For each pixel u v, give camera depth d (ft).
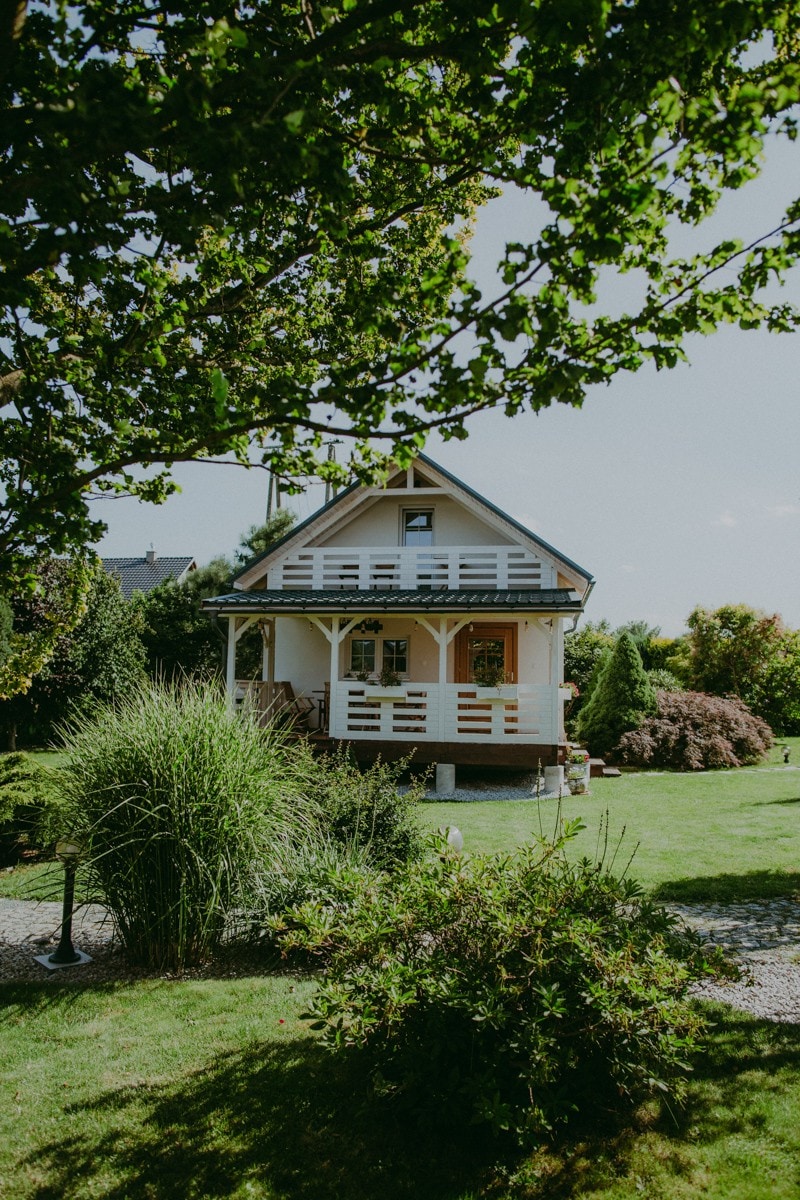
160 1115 12.25
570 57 8.41
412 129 10.48
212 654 89.56
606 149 8.14
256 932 19.70
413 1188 10.46
